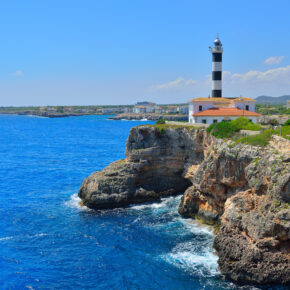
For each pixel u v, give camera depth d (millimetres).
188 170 58562
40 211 53000
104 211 52938
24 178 75562
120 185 56188
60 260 37812
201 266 35938
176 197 59719
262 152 36344
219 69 88812
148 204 56250
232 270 33156
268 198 32281
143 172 60219
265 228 31734
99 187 54781
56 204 56406
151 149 60156
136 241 42062
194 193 48875
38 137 178125
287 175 30734
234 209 36594
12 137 179000
